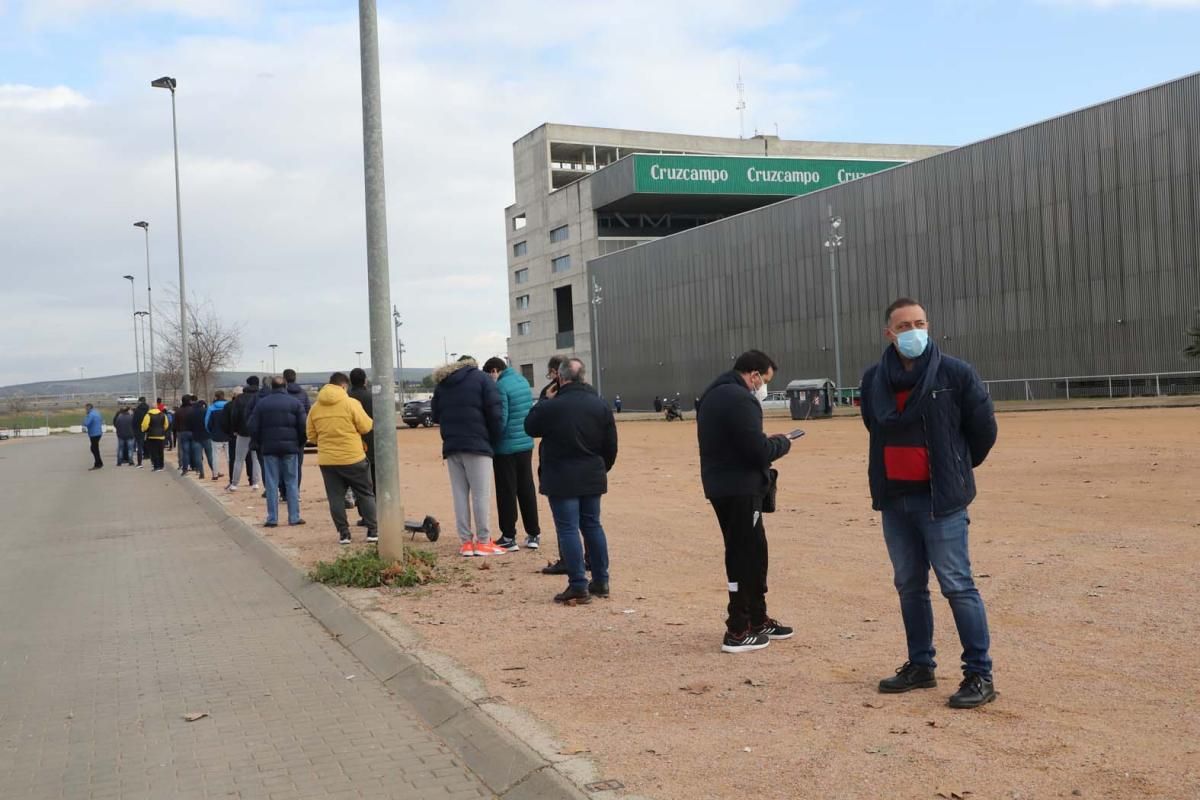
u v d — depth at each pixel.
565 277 101.69
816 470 19.33
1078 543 9.53
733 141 109.38
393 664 6.71
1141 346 47.12
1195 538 9.47
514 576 9.61
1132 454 18.58
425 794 4.64
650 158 88.56
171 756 5.29
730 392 6.48
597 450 8.34
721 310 75.19
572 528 8.20
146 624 8.60
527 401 11.26
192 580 10.77
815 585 8.34
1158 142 46.25
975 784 4.16
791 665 6.08
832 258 55.75
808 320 67.00
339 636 7.83
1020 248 52.50
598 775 4.46
